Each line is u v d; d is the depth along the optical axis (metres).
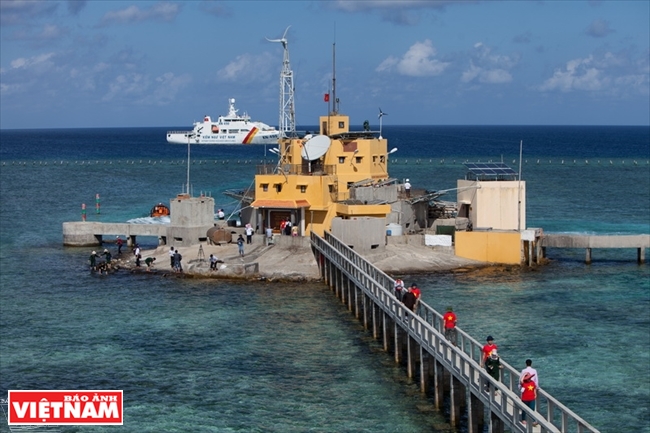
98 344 57.16
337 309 65.44
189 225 85.56
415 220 89.31
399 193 90.75
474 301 67.81
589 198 142.50
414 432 41.78
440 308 65.50
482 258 81.62
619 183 169.75
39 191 156.88
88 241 95.12
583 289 72.38
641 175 189.75
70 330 60.56
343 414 44.34
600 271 80.19
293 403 46.12
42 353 55.31
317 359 53.34
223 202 136.50
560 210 126.75
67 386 49.22
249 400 46.72
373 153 92.06
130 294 70.88
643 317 63.03
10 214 124.25
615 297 69.44
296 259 78.44
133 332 59.84
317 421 43.62
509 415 35.25
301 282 74.88
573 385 48.59
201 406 46.06
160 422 44.09
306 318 62.88
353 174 90.75
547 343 56.47
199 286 73.25
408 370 49.50
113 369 52.06
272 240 81.94
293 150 92.50
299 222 84.81
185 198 86.62
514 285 73.56
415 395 46.78
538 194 149.00
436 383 44.28
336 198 86.81
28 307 67.19
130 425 43.75
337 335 58.44
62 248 94.25
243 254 79.56
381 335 57.06
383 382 48.91
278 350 55.28
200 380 49.94
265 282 74.75
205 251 81.94
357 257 65.69
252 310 65.25
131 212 125.31
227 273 76.06
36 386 49.28
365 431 42.09
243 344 56.66
